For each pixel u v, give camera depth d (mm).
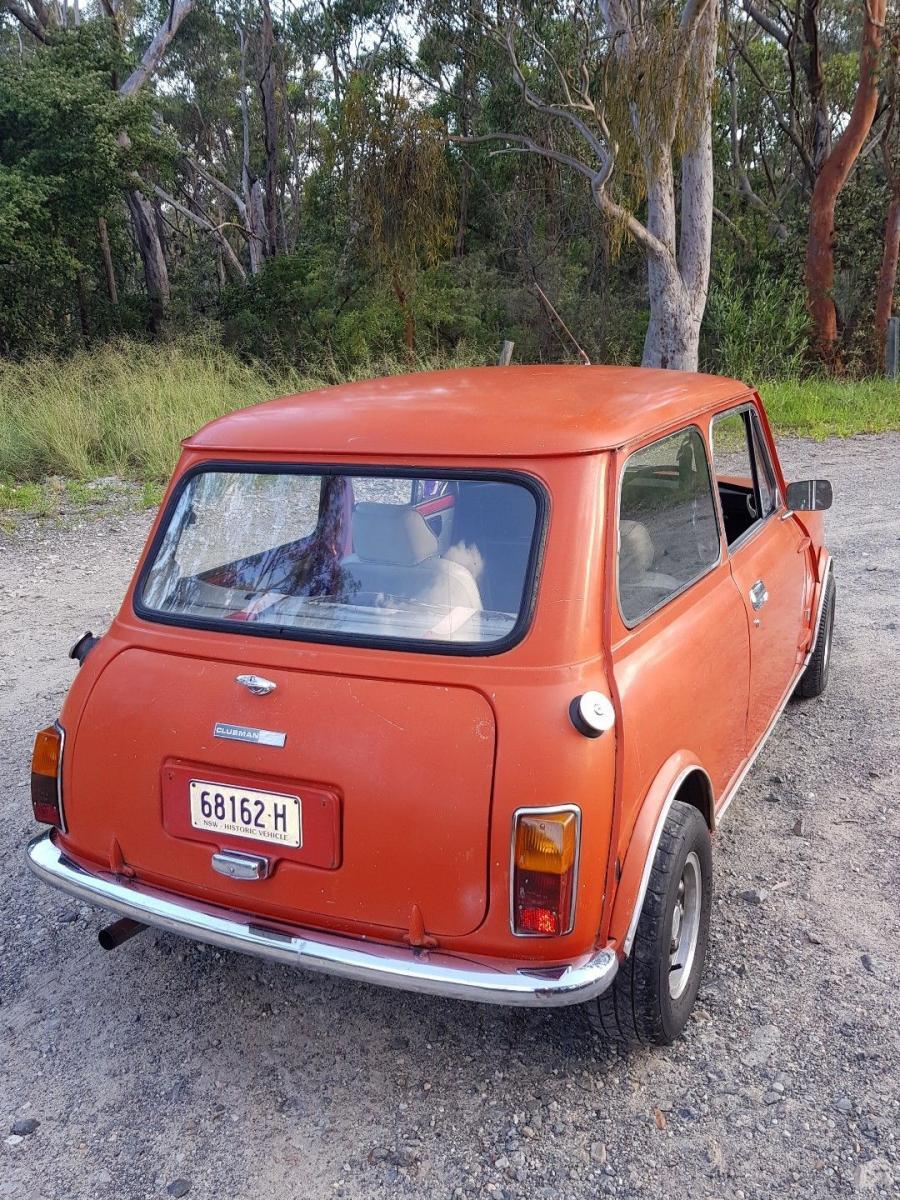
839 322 25156
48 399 13453
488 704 2469
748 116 30031
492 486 2688
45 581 8070
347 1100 2850
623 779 2537
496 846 2393
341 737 2547
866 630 6465
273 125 30797
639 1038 2828
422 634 2633
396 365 18641
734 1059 2936
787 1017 3094
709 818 3186
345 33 29703
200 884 2777
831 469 11719
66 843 3039
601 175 15086
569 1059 2967
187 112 41062
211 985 3373
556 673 2479
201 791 2729
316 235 26188
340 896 2566
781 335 19516
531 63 23547
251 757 2639
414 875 2471
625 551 2764
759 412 4352
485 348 24266
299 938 2607
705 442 3500
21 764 4941
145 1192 2564
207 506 3033
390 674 2584
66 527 9836
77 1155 2686
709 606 3295
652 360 16875
